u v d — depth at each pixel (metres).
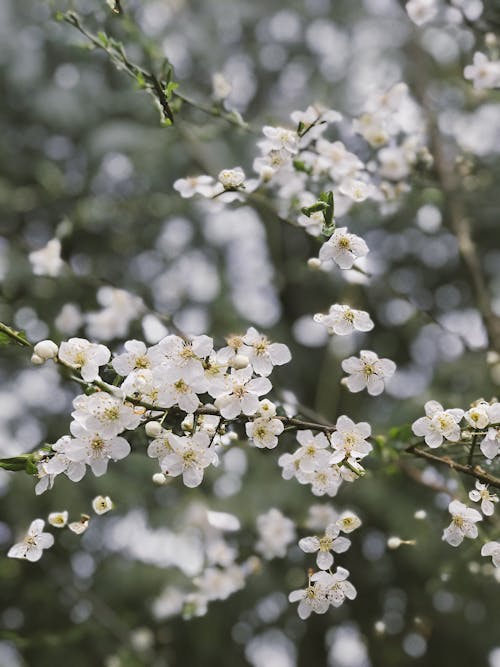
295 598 1.33
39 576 3.33
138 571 3.51
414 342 3.60
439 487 1.86
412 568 3.52
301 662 4.06
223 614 3.69
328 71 3.90
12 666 3.31
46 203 3.59
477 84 2.01
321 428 1.31
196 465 1.21
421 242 3.57
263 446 1.27
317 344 3.44
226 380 1.22
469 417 1.29
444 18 2.34
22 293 2.85
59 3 1.90
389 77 3.16
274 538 2.28
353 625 3.84
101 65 3.37
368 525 3.52
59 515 1.42
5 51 3.69
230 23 4.04
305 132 1.63
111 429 1.18
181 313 3.36
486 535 1.83
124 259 3.55
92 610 3.19
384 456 1.73
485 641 3.78
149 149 3.49
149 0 3.02
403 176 2.22
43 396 3.06
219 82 1.91
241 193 1.70
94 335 2.29
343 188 1.74
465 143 2.68
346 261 1.31
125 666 3.04
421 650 3.63
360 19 3.80
